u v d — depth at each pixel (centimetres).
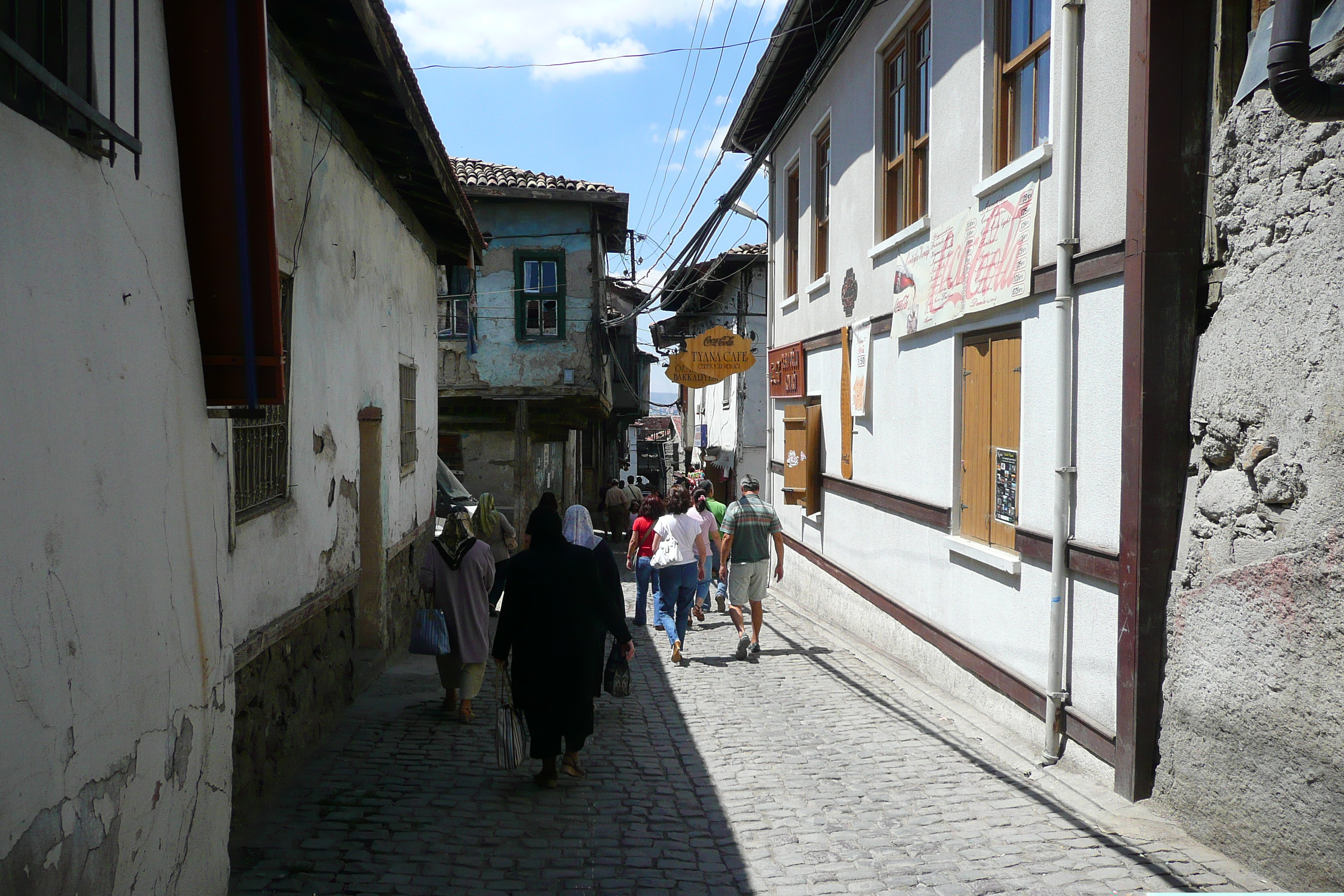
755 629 975
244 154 362
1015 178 662
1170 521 492
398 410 974
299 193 594
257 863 436
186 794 336
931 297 819
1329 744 376
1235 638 435
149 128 326
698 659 968
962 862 438
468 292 2144
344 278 720
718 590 1253
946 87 796
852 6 873
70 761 252
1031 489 634
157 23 338
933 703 757
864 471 1050
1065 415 578
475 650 715
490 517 1041
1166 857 433
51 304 252
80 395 266
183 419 345
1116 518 527
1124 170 523
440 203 1018
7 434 228
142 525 305
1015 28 696
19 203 237
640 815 514
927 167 881
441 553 721
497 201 2133
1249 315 440
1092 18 559
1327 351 388
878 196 1009
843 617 1132
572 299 2148
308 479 612
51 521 248
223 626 380
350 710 745
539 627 568
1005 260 664
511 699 616
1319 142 398
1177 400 492
